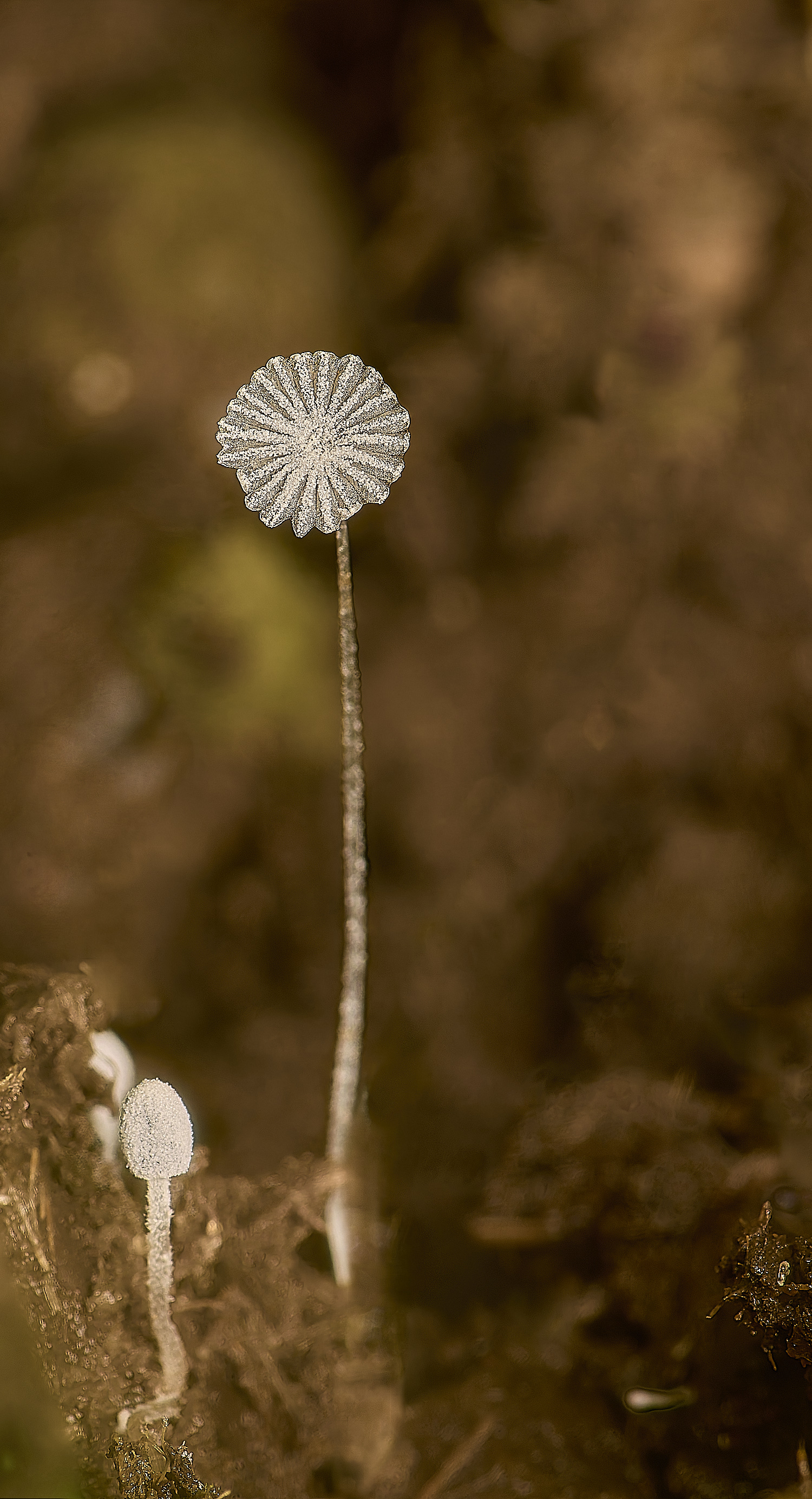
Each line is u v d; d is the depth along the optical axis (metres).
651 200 0.16
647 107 0.16
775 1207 0.13
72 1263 0.13
